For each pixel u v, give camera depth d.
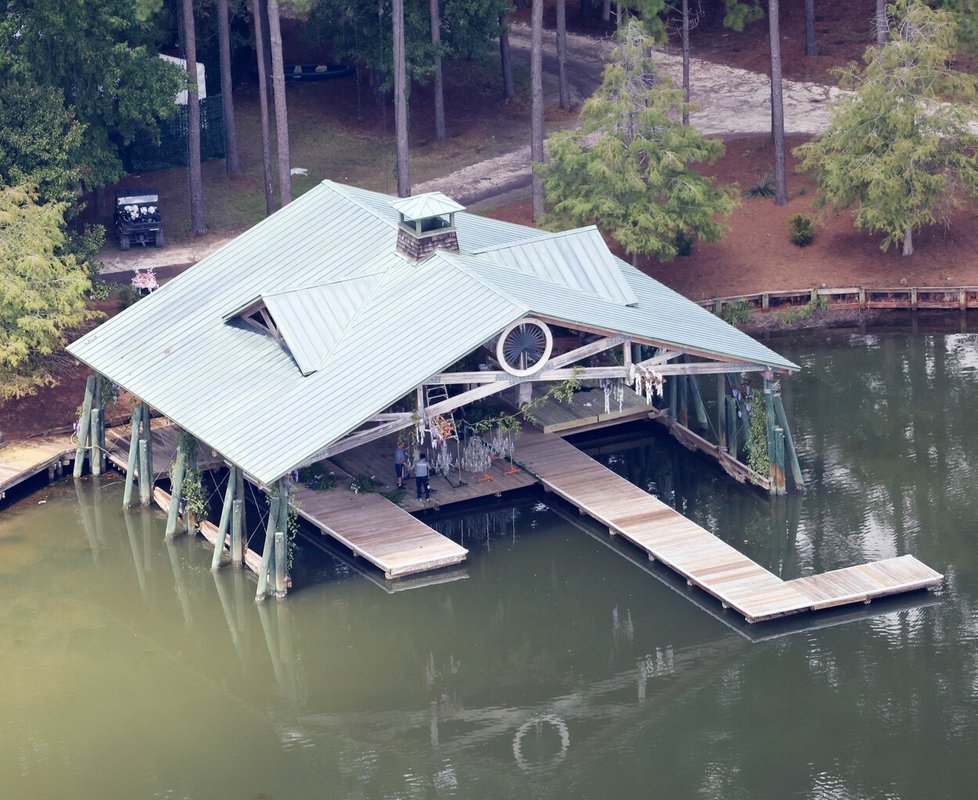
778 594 51.75
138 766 45.50
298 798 43.91
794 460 59.31
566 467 60.72
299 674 50.19
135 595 55.38
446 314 55.69
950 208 77.44
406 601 53.81
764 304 76.31
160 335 60.50
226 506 55.53
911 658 48.81
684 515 58.09
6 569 57.25
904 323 75.50
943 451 62.44
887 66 76.00
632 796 43.31
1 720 48.06
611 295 59.31
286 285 60.81
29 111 72.44
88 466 64.00
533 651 50.78
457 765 45.28
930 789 42.69
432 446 57.97
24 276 64.50
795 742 45.19
